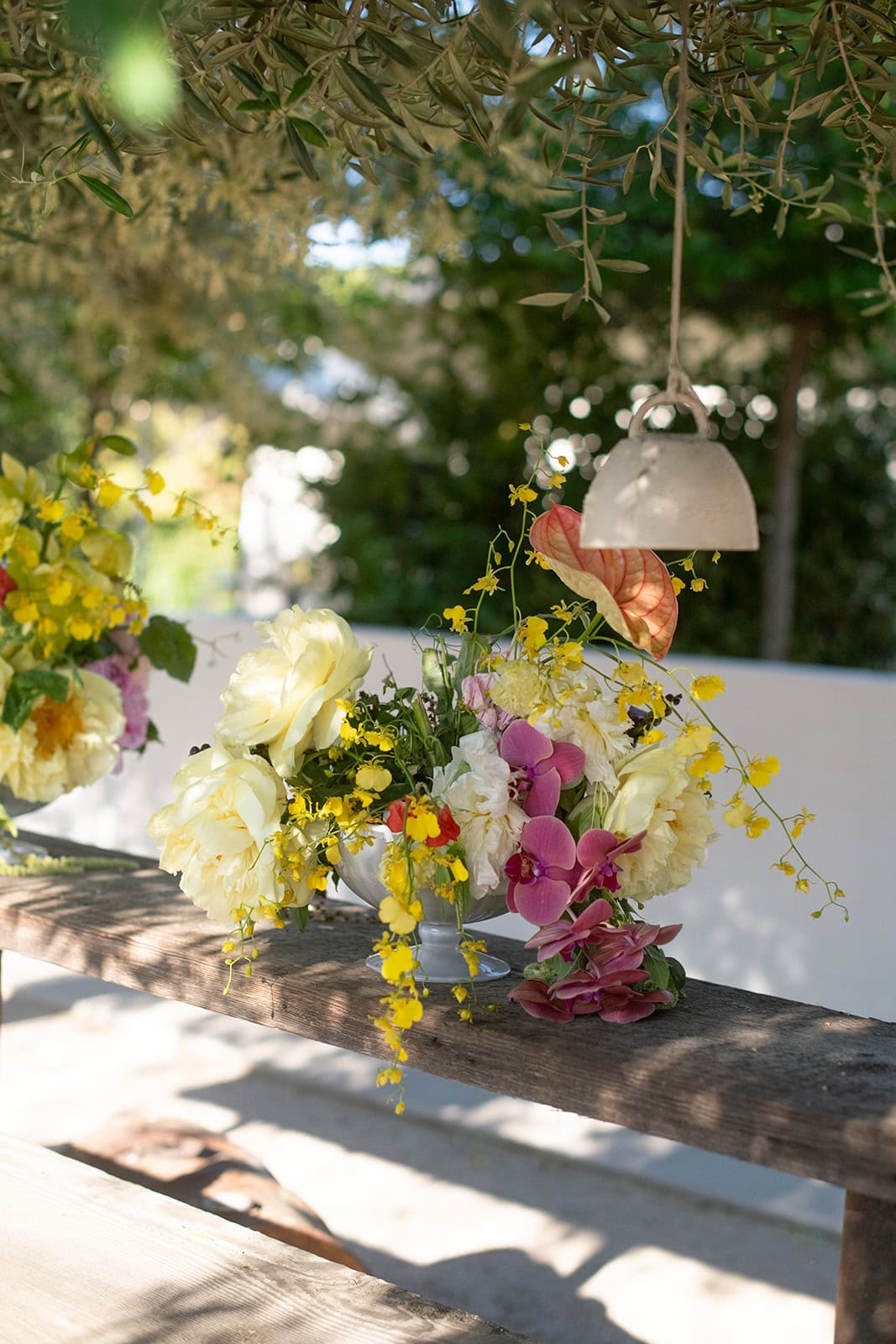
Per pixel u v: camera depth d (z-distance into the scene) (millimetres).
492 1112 3061
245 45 1377
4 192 2219
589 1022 1447
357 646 1524
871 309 2238
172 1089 3193
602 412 6527
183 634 2180
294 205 2682
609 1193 2744
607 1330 2189
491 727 1503
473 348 6957
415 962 1343
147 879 2066
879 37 1664
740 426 6406
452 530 7070
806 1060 1356
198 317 5254
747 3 1530
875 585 6570
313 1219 2041
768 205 5555
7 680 1921
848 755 2688
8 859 2121
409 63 1351
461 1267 2400
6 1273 1398
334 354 7469
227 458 7012
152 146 1492
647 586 1501
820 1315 2268
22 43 1502
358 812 1476
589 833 1397
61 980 3834
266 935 1759
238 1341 1286
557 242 1754
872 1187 1176
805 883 1473
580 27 1425
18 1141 1738
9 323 5477
